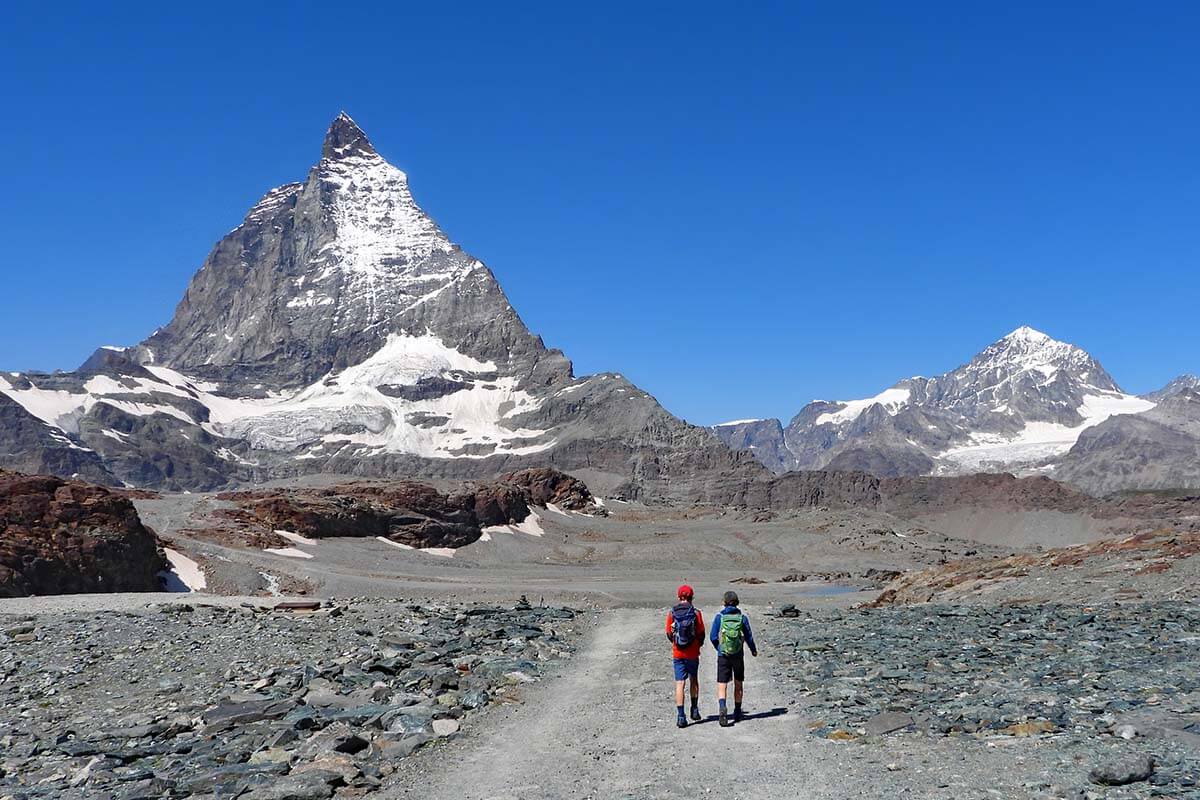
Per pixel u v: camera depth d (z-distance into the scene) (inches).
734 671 726.5
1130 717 605.3
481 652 1167.6
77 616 1615.4
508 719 766.5
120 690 957.8
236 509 6752.0
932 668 908.6
